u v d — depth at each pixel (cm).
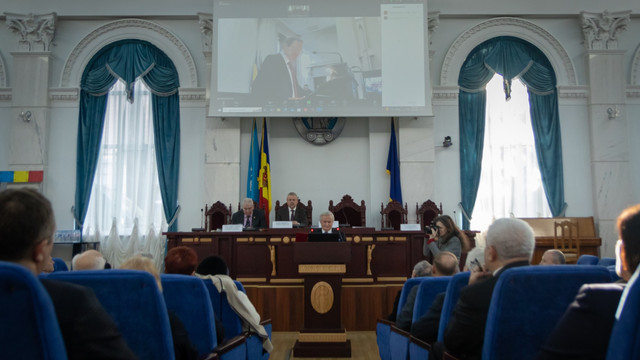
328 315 446
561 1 820
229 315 281
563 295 154
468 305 178
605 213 776
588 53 808
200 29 813
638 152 807
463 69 823
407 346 258
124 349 116
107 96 819
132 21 820
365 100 776
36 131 794
